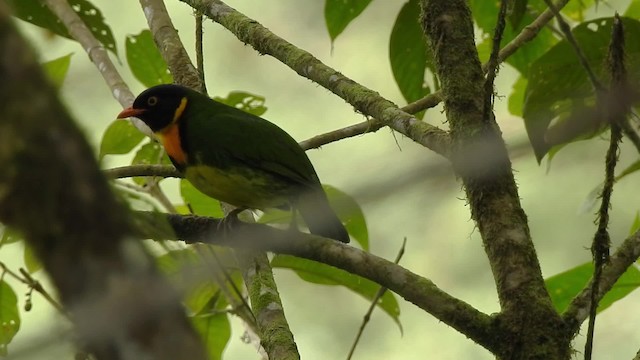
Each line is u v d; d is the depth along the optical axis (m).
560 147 9.27
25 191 3.42
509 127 13.23
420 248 15.36
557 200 15.30
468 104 6.45
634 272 8.74
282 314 7.41
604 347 15.15
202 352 3.57
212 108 9.73
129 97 10.05
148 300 3.51
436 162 4.43
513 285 6.06
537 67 8.76
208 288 9.48
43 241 3.45
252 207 9.63
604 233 6.20
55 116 3.46
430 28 6.81
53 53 16.03
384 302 9.87
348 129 9.45
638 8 11.63
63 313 3.61
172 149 9.58
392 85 18.61
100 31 11.26
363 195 4.38
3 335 9.57
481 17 11.76
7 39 3.41
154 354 3.49
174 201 15.23
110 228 3.52
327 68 8.04
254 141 9.30
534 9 11.38
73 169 3.47
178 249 5.48
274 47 8.45
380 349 15.40
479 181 6.25
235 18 8.92
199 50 9.84
